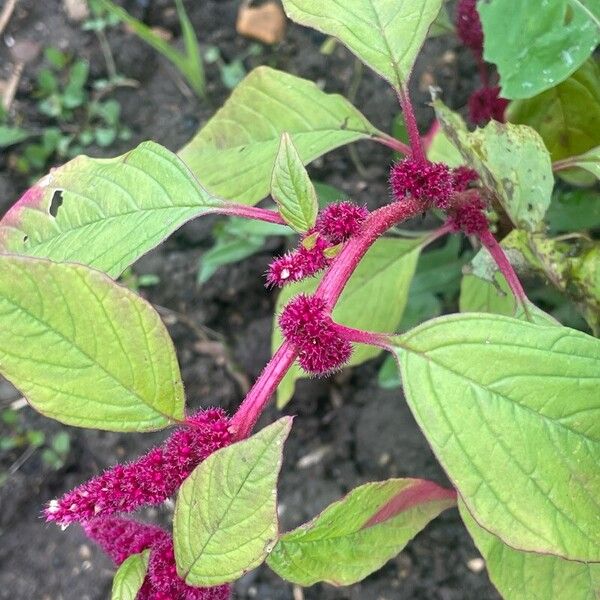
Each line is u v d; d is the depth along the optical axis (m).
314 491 0.61
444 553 0.57
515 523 0.24
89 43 0.78
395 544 0.31
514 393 0.25
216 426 0.26
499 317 0.26
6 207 0.73
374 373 0.64
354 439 0.63
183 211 0.33
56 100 0.76
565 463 0.25
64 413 0.26
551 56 0.38
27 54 0.79
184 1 0.79
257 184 0.42
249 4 0.78
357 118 0.43
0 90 0.77
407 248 0.48
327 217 0.31
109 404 0.26
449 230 0.42
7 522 0.63
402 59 0.35
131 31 0.78
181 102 0.76
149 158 0.34
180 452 0.26
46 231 0.35
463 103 0.70
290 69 0.76
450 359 0.26
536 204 0.37
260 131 0.43
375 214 0.32
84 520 0.26
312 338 0.27
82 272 0.25
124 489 0.25
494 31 0.40
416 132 0.36
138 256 0.33
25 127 0.76
